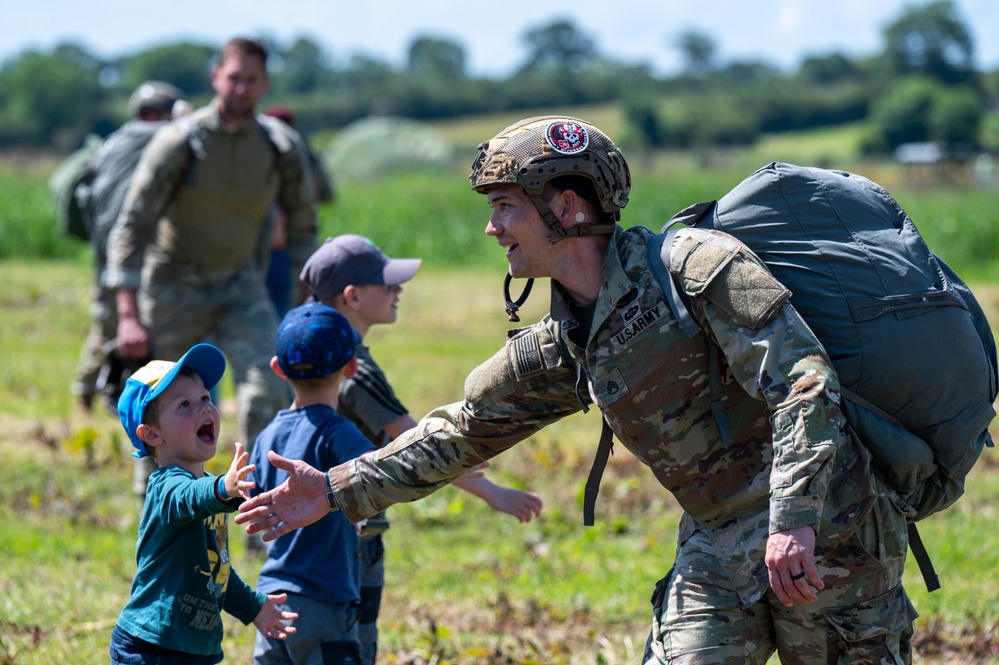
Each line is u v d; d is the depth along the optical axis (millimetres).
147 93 15547
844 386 5305
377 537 7406
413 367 20578
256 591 6344
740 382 5168
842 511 5227
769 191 5453
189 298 11102
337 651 6527
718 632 5406
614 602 9695
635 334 5305
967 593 9875
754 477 5402
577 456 14406
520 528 12211
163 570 5902
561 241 5406
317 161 15977
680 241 5297
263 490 6750
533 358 5629
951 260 40938
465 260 43469
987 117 199750
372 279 7598
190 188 10969
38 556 10406
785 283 5344
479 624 9172
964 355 5340
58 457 13898
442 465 5824
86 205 15734
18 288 28938
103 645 8180
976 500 13102
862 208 5469
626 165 5461
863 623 5352
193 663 5961
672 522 12461
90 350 16203
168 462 5977
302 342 6637
